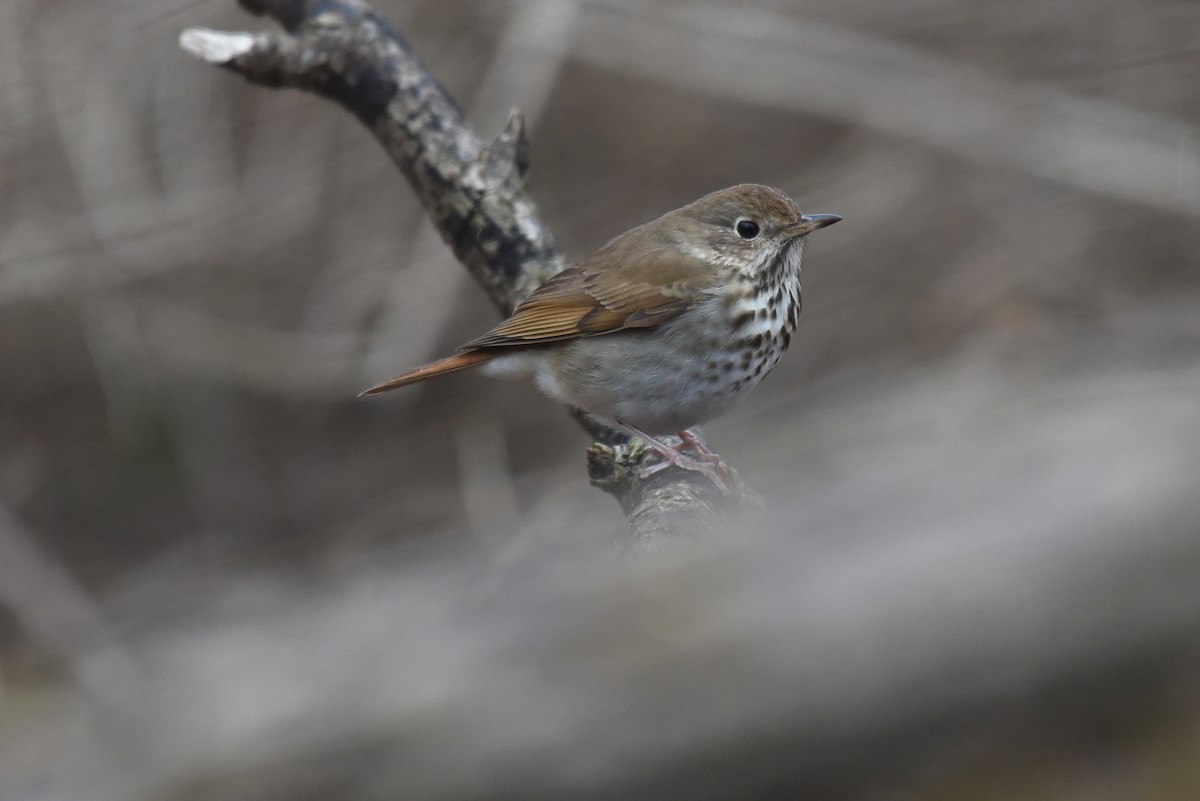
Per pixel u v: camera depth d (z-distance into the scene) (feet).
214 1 53.42
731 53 56.44
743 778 7.71
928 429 38.47
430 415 55.83
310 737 7.66
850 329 54.29
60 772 7.58
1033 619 7.25
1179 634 7.11
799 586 7.67
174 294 56.18
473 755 7.72
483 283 29.27
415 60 28.76
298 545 51.90
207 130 56.65
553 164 60.23
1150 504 7.06
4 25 52.95
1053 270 52.44
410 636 8.07
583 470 50.19
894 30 58.08
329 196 56.95
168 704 7.79
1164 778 7.36
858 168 57.57
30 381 56.54
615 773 7.71
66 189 54.34
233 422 56.29
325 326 55.36
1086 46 57.41
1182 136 53.16
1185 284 50.90
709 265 28.12
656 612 7.93
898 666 7.43
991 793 7.59
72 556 53.62
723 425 50.65
